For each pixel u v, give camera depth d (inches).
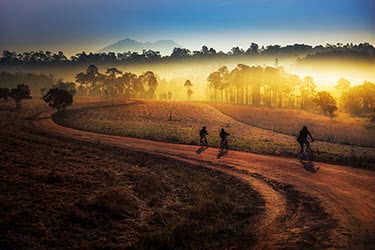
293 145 1411.2
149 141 1520.7
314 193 576.1
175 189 729.6
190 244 431.5
